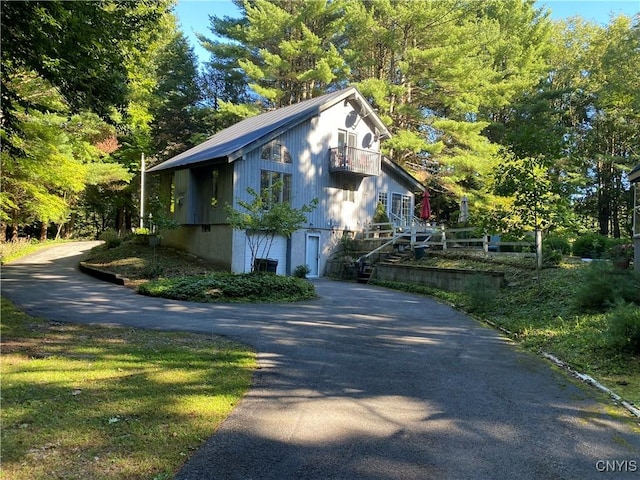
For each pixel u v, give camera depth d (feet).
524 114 99.30
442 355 23.16
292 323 30.81
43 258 77.71
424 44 92.17
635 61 91.15
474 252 56.44
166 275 54.24
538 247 39.32
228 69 110.42
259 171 65.77
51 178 57.36
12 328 25.64
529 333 27.61
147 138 99.96
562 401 16.65
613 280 29.81
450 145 96.94
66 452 11.37
